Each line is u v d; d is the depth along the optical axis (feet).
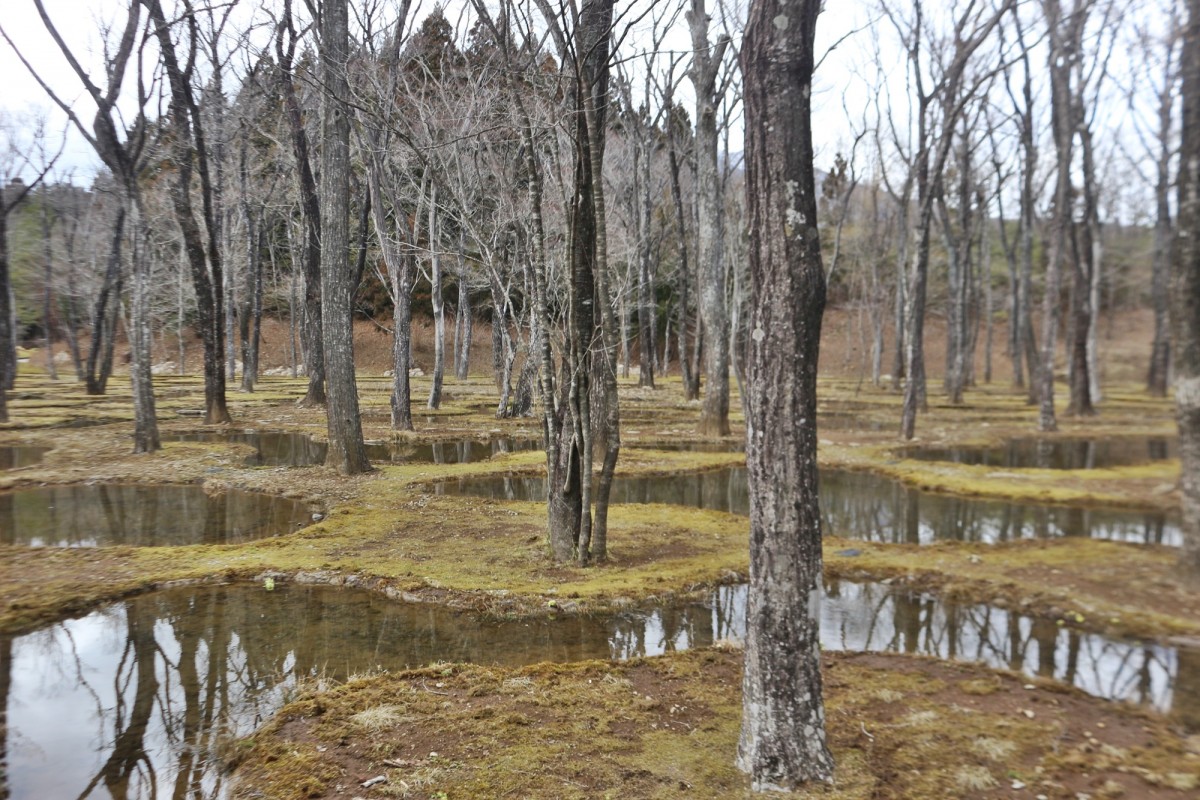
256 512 39.32
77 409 87.15
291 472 49.16
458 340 142.41
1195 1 23.00
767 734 13.88
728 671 20.03
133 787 14.40
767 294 13.46
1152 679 20.02
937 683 19.29
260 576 27.91
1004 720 17.03
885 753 15.35
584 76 24.54
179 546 32.07
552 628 23.53
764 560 13.83
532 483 48.78
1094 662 21.21
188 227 70.44
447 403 101.09
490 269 37.73
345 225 47.96
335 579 27.55
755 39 13.29
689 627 23.73
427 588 26.25
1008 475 50.24
